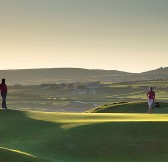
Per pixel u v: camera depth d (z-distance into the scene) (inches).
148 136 1400.1
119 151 1332.4
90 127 1486.2
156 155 1307.8
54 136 1446.9
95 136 1417.3
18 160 996.6
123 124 1491.1
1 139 1477.6
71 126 1535.4
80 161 1256.2
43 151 1330.0
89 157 1301.7
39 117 1785.2
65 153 1325.0
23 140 1450.5
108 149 1343.5
